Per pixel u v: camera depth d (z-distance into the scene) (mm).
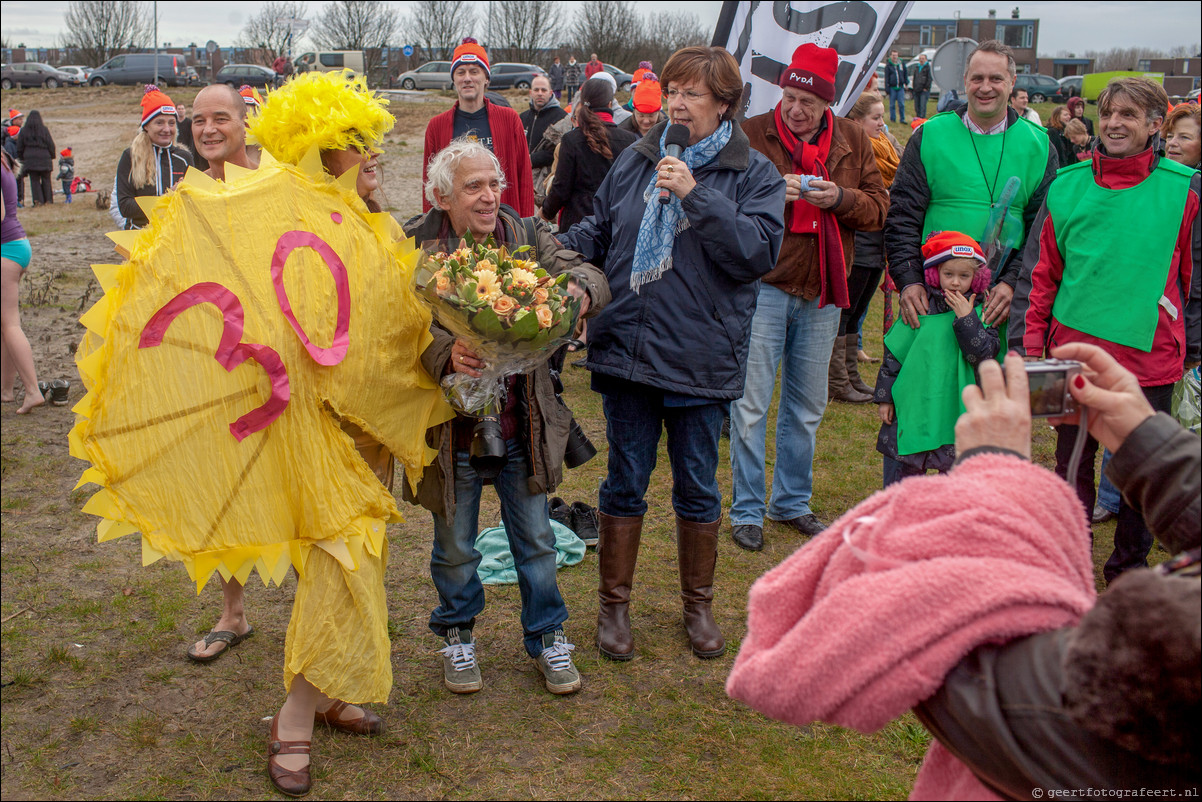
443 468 3111
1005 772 1318
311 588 2699
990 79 3934
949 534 1377
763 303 4332
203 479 2547
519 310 2697
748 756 3025
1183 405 4777
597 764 2969
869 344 8703
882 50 5055
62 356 7082
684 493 3594
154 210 2568
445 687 3369
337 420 2719
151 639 3605
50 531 4527
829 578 1490
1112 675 1165
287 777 2795
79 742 3016
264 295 2561
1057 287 4086
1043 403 1564
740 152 3420
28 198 19516
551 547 3332
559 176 6336
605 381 3527
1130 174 3840
